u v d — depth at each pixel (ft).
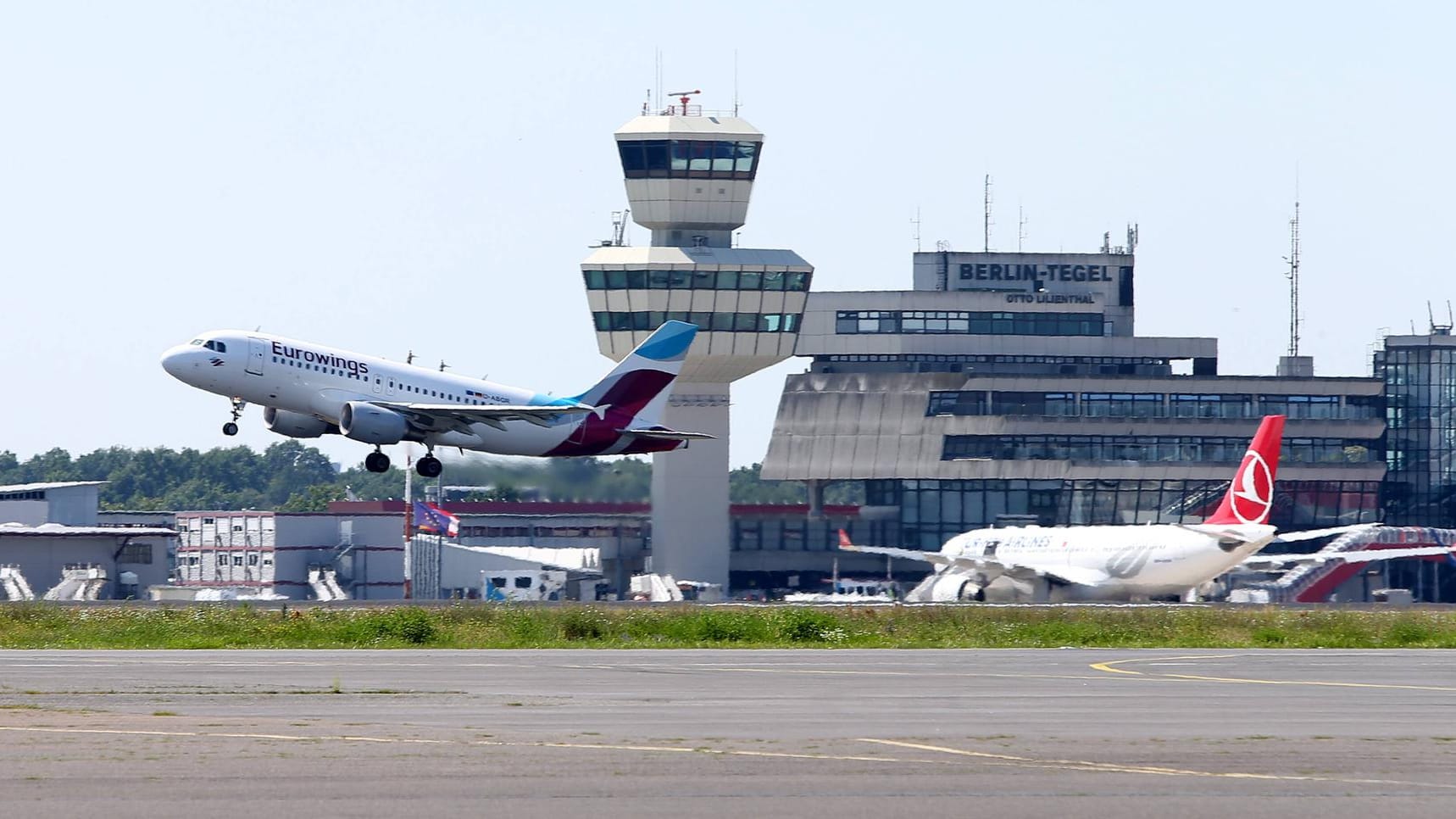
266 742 355.97
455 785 300.20
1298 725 410.11
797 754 344.49
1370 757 348.79
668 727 391.04
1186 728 400.26
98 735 366.22
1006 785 306.14
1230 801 292.40
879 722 407.85
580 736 371.76
